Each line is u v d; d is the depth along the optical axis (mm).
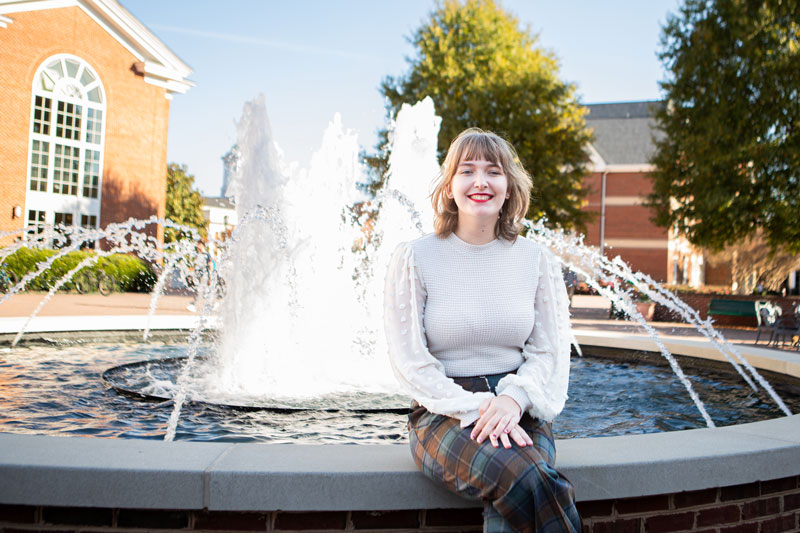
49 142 23750
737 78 19281
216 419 3402
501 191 1977
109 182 25391
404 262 2000
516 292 1992
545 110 24141
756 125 18906
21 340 6125
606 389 4812
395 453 2072
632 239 41000
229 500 1802
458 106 24219
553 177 24531
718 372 5648
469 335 1957
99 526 1809
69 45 23938
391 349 1970
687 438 2348
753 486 2201
